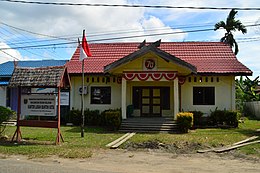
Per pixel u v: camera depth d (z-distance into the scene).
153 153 13.27
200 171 9.89
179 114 20.30
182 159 12.02
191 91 24.12
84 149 13.57
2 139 16.19
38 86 15.26
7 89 28.44
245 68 23.67
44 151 12.86
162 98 25.02
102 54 27.44
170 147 14.47
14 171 9.21
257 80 34.91
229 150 13.80
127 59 21.66
